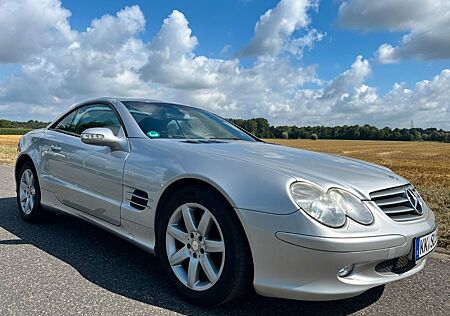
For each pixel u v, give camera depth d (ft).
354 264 7.55
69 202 12.91
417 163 97.66
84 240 13.23
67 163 12.96
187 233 9.12
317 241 7.34
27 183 15.47
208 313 8.55
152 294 9.33
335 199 7.86
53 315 8.08
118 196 10.87
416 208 9.09
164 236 9.53
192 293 8.87
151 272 10.66
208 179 8.65
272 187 7.99
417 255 8.36
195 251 8.97
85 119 13.70
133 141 11.07
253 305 9.02
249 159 9.13
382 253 7.72
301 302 9.27
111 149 11.34
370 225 7.79
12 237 13.35
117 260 11.46
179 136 11.85
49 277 10.04
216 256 8.77
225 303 8.75
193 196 8.96
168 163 9.69
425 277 11.06
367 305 9.26
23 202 15.56
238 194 8.20
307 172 8.63
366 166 10.48
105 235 13.87
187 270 9.25
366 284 7.71
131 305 8.71
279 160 9.39
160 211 9.76
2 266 10.67
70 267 10.78
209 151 9.73
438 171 71.92
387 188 8.77
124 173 10.61
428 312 9.01
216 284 8.43
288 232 7.57
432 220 9.36
